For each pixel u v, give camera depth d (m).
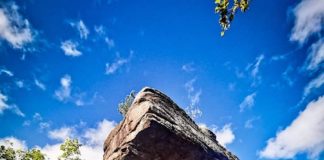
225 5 8.23
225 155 19.64
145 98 18.11
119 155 16.14
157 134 15.59
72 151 32.47
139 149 15.63
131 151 15.56
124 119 18.64
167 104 19.16
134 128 16.16
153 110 16.55
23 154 33.16
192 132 18.45
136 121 16.33
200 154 16.97
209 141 19.84
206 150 17.55
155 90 19.31
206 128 23.36
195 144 16.94
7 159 32.34
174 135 16.06
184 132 17.17
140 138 15.49
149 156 15.67
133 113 17.38
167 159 15.95
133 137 15.59
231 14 8.29
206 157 17.31
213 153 18.19
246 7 8.16
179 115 19.44
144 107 16.81
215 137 23.36
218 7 8.28
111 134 19.98
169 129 15.95
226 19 8.30
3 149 32.44
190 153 16.56
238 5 8.25
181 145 16.31
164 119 16.70
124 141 16.42
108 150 19.28
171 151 16.02
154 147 15.71
